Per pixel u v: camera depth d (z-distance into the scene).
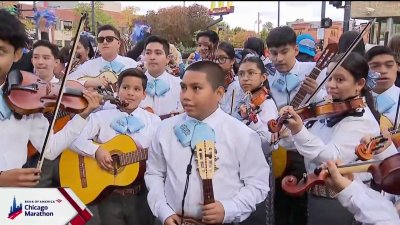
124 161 3.08
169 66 5.57
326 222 2.44
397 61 3.79
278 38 3.55
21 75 2.23
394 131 2.47
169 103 3.96
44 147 2.07
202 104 2.24
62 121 2.71
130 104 3.23
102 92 3.45
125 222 3.18
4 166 1.99
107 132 3.21
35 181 1.93
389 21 18.31
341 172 1.89
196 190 2.20
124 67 4.66
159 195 2.32
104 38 4.57
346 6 12.68
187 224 2.21
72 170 3.19
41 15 6.22
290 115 2.38
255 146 2.29
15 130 2.06
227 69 4.03
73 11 18.53
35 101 2.17
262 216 3.26
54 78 4.10
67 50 4.79
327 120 2.52
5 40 1.90
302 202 3.40
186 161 2.24
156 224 2.48
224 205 2.15
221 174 2.23
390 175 1.78
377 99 3.37
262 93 3.29
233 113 3.55
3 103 2.03
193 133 2.25
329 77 2.53
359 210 1.82
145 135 3.21
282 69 3.62
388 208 1.84
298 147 2.39
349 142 2.35
